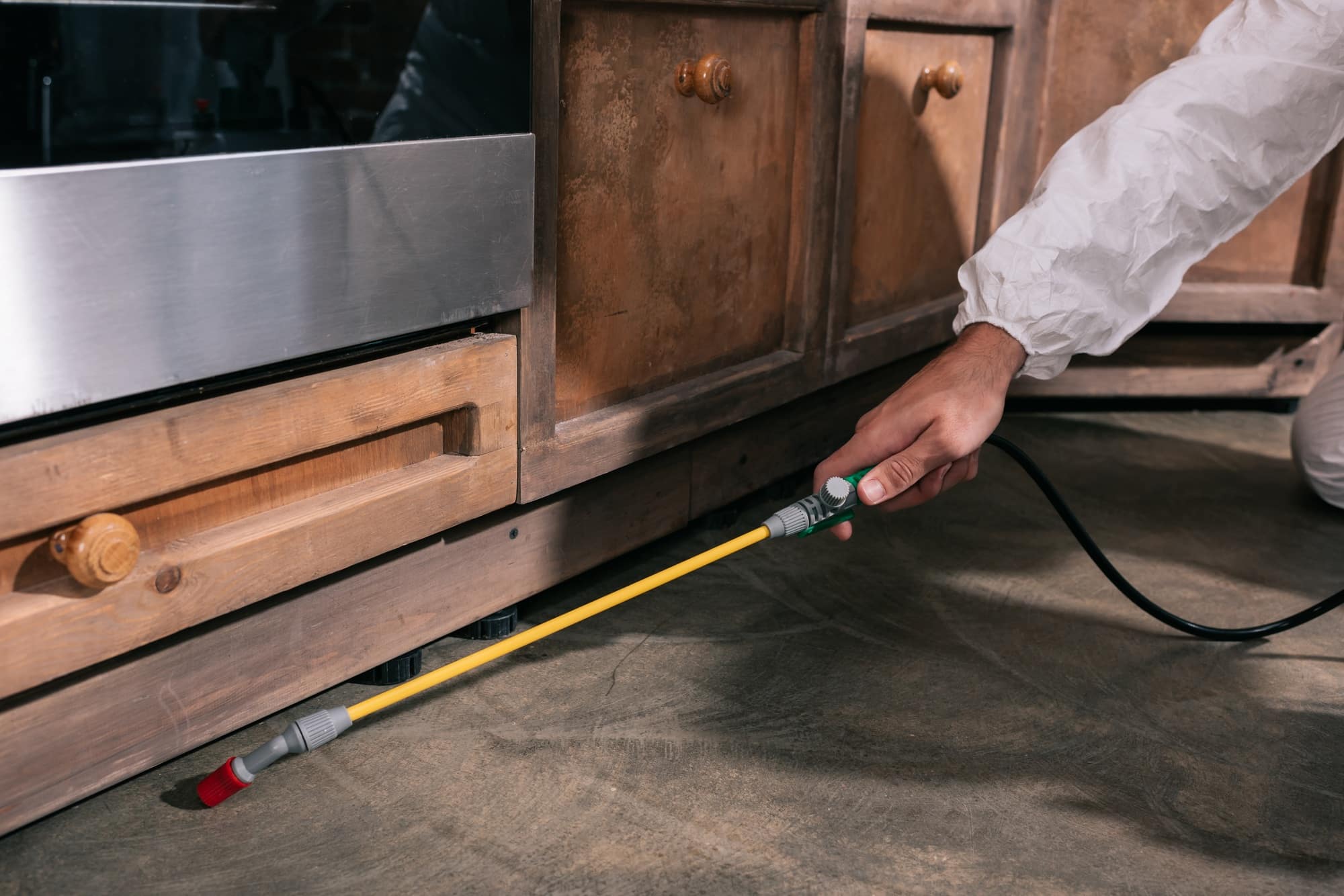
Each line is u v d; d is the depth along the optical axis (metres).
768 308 1.43
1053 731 1.08
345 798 0.93
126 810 0.90
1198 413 2.14
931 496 1.00
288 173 0.82
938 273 1.79
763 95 1.32
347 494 0.96
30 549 0.76
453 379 1.00
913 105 1.61
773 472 1.56
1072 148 1.07
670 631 1.24
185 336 0.79
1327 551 1.53
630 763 0.99
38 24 0.67
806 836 0.91
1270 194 1.11
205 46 0.76
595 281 1.16
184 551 0.84
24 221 0.69
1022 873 0.87
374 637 1.04
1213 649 1.25
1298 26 1.06
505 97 0.97
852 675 1.16
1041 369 1.07
